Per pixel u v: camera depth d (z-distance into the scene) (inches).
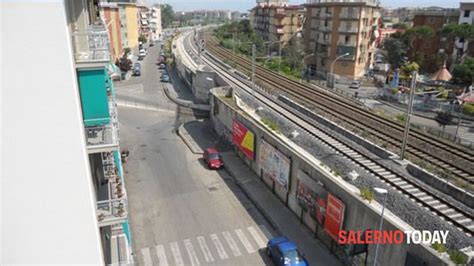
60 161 358.3
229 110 1248.2
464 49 2817.4
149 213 863.1
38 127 343.0
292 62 2957.7
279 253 674.2
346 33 2856.8
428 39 2977.4
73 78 337.4
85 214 382.3
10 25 311.1
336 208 674.2
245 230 801.6
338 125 1115.9
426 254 494.9
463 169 826.8
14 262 379.9
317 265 679.7
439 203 683.4
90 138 461.1
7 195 355.9
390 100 2219.5
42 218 372.5
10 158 345.4
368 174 733.9
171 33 5979.3
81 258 398.0
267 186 981.8
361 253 618.5
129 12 3437.5
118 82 2283.5
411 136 1043.9
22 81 327.3
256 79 1827.0
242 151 1131.9
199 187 994.1
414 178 784.9
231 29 4530.0
